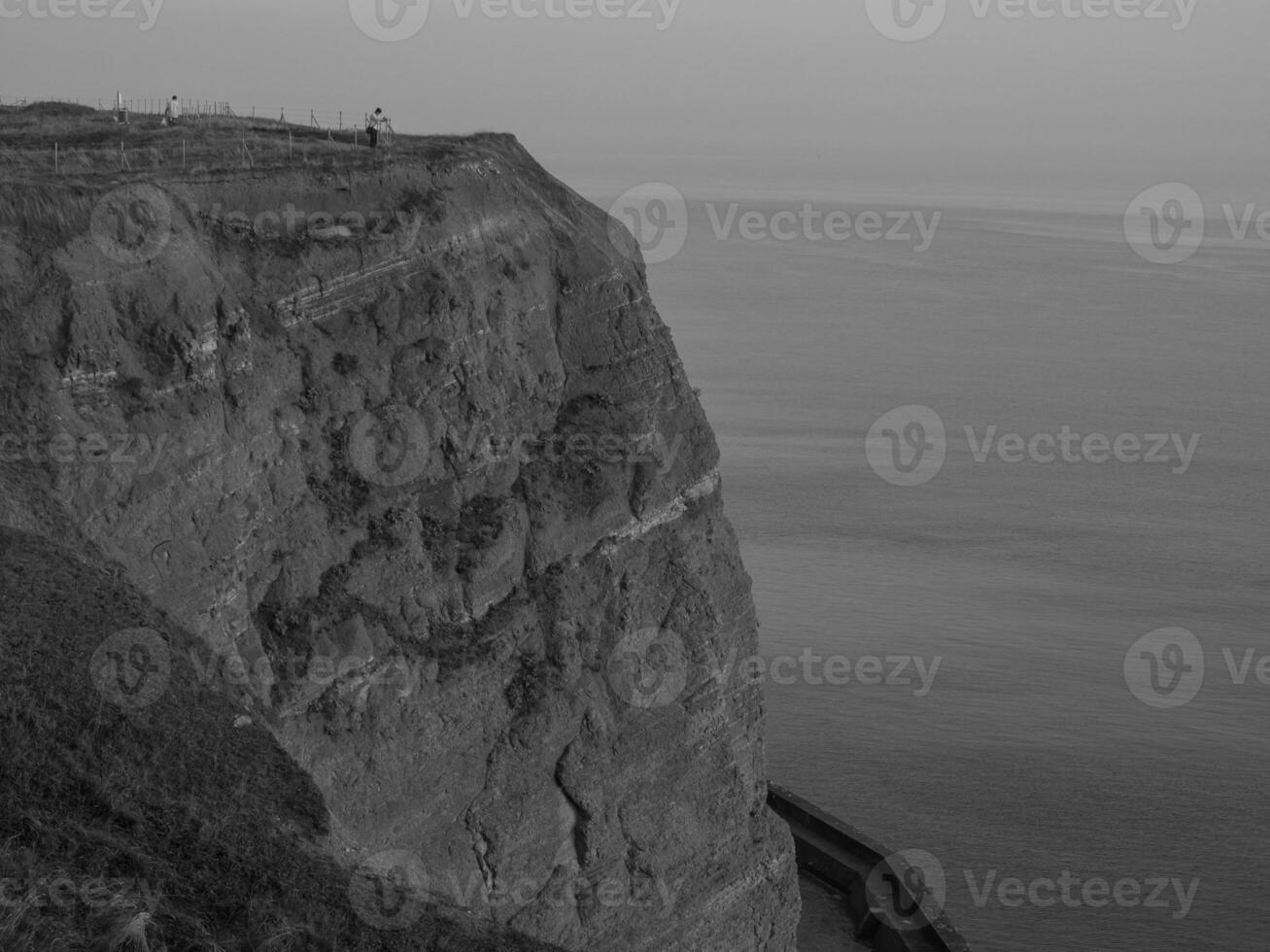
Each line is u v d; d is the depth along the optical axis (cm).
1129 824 5672
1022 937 4928
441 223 3819
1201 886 5278
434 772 3481
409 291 3706
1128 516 10488
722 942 3984
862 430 13138
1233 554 9581
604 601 3866
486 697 3606
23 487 2998
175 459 3200
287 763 2917
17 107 5341
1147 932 4994
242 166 3778
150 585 3091
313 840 2747
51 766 2541
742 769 4103
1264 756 6300
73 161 3850
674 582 4003
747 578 4200
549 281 4050
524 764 3641
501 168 4169
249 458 3356
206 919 2378
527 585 3759
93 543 3039
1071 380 16375
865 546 9369
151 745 2730
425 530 3619
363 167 3838
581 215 4431
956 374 16600
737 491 10644
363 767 3347
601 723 3772
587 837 3728
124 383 3194
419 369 3675
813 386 15488
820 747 6253
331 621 3388
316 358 3541
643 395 4050
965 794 5869
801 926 4859
